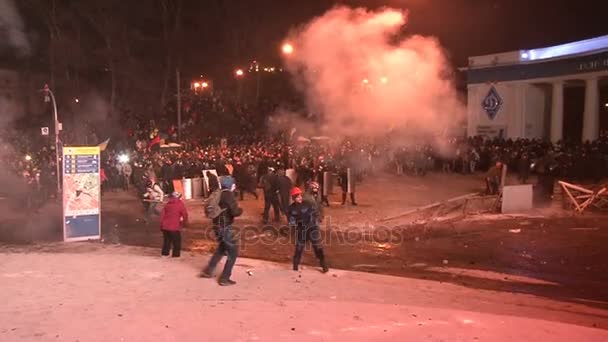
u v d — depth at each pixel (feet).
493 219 57.16
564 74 107.45
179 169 82.53
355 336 20.90
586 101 103.76
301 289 29.99
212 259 31.96
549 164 86.74
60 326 21.62
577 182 82.99
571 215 58.18
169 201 39.27
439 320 23.43
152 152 99.30
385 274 37.83
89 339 20.08
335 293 29.35
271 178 58.80
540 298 31.89
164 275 32.50
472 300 29.81
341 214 62.54
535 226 53.11
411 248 46.42
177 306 24.91
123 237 53.21
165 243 39.68
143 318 22.80
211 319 22.76
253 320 22.75
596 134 103.30
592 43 102.73
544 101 118.11
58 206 74.02
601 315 28.09
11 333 20.70
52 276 31.76
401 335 21.13
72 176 48.65
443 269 39.47
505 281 36.29
